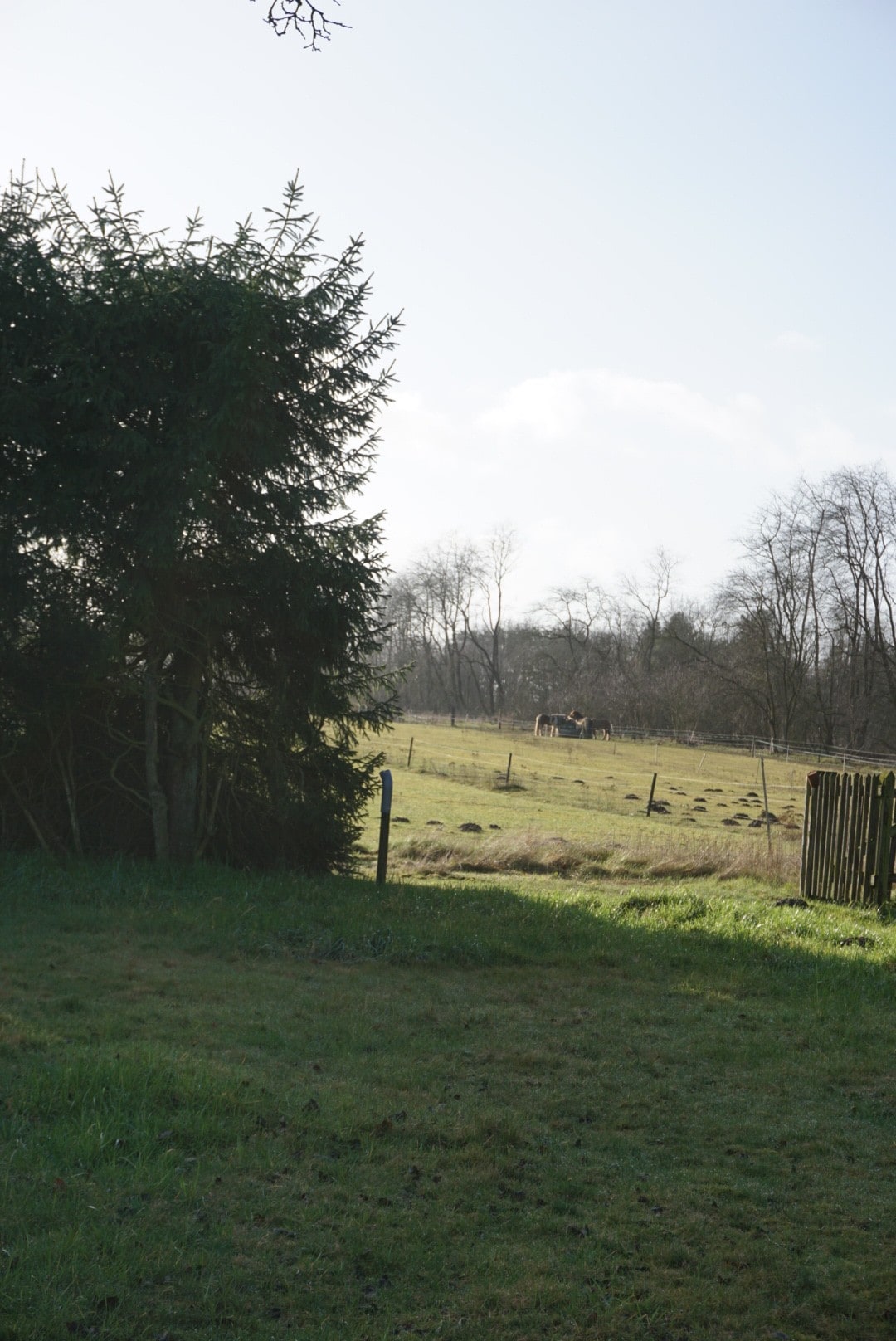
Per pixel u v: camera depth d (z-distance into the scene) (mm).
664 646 96000
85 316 13031
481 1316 4039
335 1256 4379
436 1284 4238
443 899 13109
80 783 14344
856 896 15039
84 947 9617
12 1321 3666
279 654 14602
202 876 13406
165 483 12805
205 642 14234
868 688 69750
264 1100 5957
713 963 10648
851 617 69125
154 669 14133
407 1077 6723
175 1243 4297
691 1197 5250
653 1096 6766
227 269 13656
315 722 15039
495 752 58719
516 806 33062
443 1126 5871
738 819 33531
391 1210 4820
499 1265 4410
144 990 8273
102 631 13102
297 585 13844
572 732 77875
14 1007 7453
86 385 12703
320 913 11625
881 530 67312
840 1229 5000
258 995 8445
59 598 13156
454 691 109938
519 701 109312
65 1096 5609
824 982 10125
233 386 12891
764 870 18062
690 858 19031
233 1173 5051
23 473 13227
